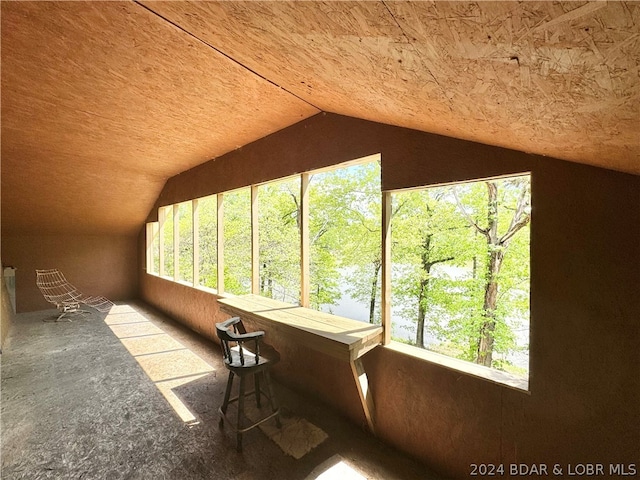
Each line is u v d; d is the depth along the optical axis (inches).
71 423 90.6
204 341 166.9
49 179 179.5
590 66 22.2
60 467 72.9
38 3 54.7
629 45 18.2
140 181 205.0
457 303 226.7
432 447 71.5
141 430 87.1
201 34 56.7
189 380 119.6
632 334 47.9
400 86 44.6
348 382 91.7
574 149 44.6
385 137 81.7
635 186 47.2
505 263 211.6
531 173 56.9
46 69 79.0
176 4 45.6
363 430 87.4
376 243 272.1
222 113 103.1
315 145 103.0
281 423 90.3
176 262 211.5
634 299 47.6
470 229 227.1
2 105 100.1
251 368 81.0
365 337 76.0
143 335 177.8
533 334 56.9
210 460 75.2
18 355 147.1
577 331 52.5
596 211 50.5
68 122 113.9
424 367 72.6
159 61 72.6
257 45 51.6
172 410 97.6
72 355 146.6
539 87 29.0
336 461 75.0
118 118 109.7
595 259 50.7
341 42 36.4
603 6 15.9
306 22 34.1
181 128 118.0
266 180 125.0
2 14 57.9
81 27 60.9
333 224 299.7
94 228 258.1
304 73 60.0
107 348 156.2
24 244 240.8
